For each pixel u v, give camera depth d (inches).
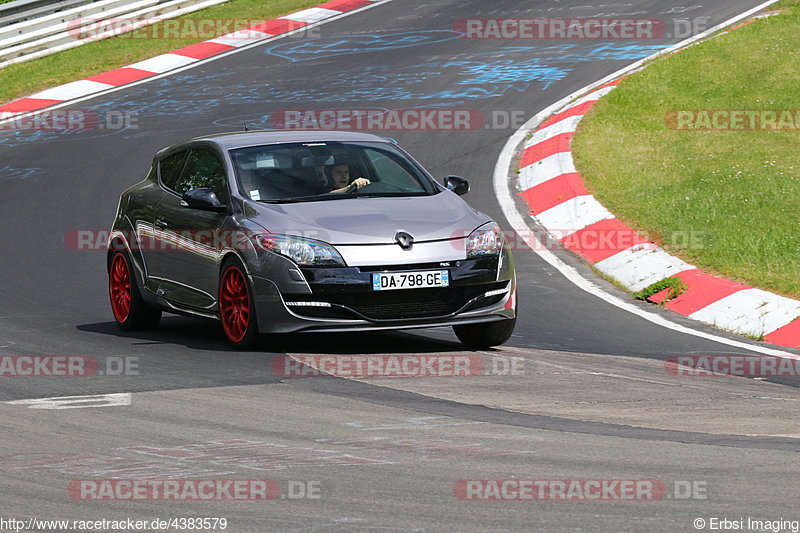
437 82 2898.6
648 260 1579.7
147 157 2420.0
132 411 888.3
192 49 3422.7
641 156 2167.8
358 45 3351.4
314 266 1069.8
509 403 922.1
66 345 1197.1
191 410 888.9
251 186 1175.0
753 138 2251.5
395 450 773.3
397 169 1230.9
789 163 2070.6
